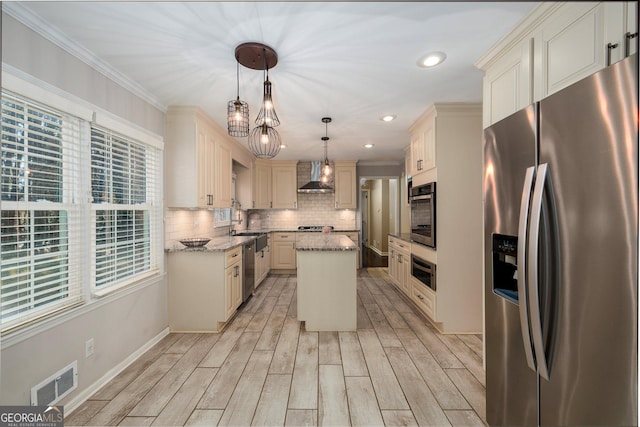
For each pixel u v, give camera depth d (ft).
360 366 7.45
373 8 4.85
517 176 4.27
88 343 6.26
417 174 11.21
